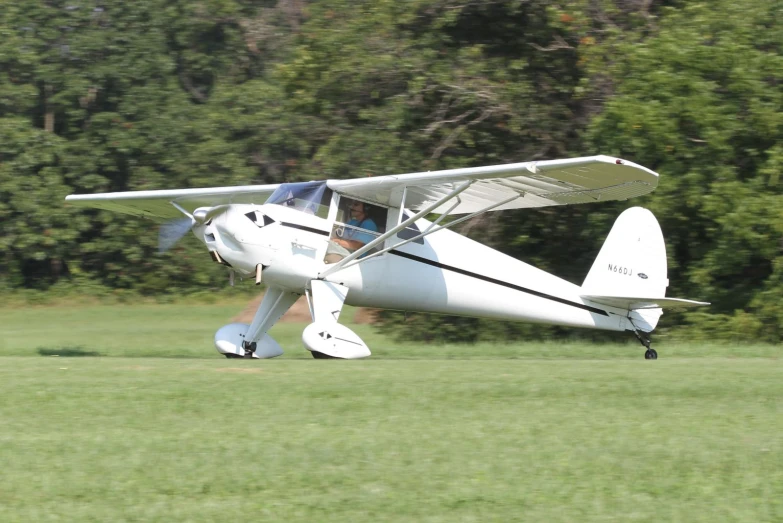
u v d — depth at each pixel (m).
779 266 54.53
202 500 16.42
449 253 41.59
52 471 17.70
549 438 20.17
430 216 59.78
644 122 53.66
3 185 74.75
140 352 43.81
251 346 39.50
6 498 16.42
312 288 37.59
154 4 85.81
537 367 30.81
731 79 55.81
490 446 19.48
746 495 16.91
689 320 58.34
